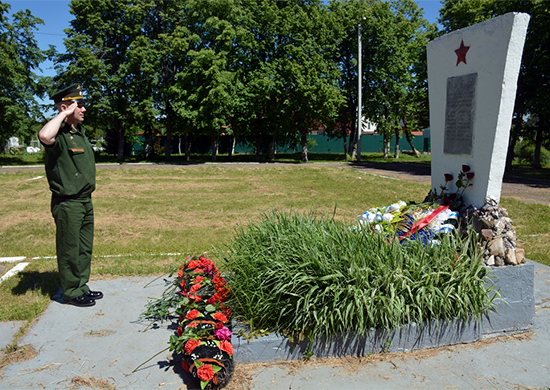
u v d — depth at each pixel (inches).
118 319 156.9
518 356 133.4
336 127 1385.3
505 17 143.9
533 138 984.3
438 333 138.0
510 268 146.4
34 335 143.9
